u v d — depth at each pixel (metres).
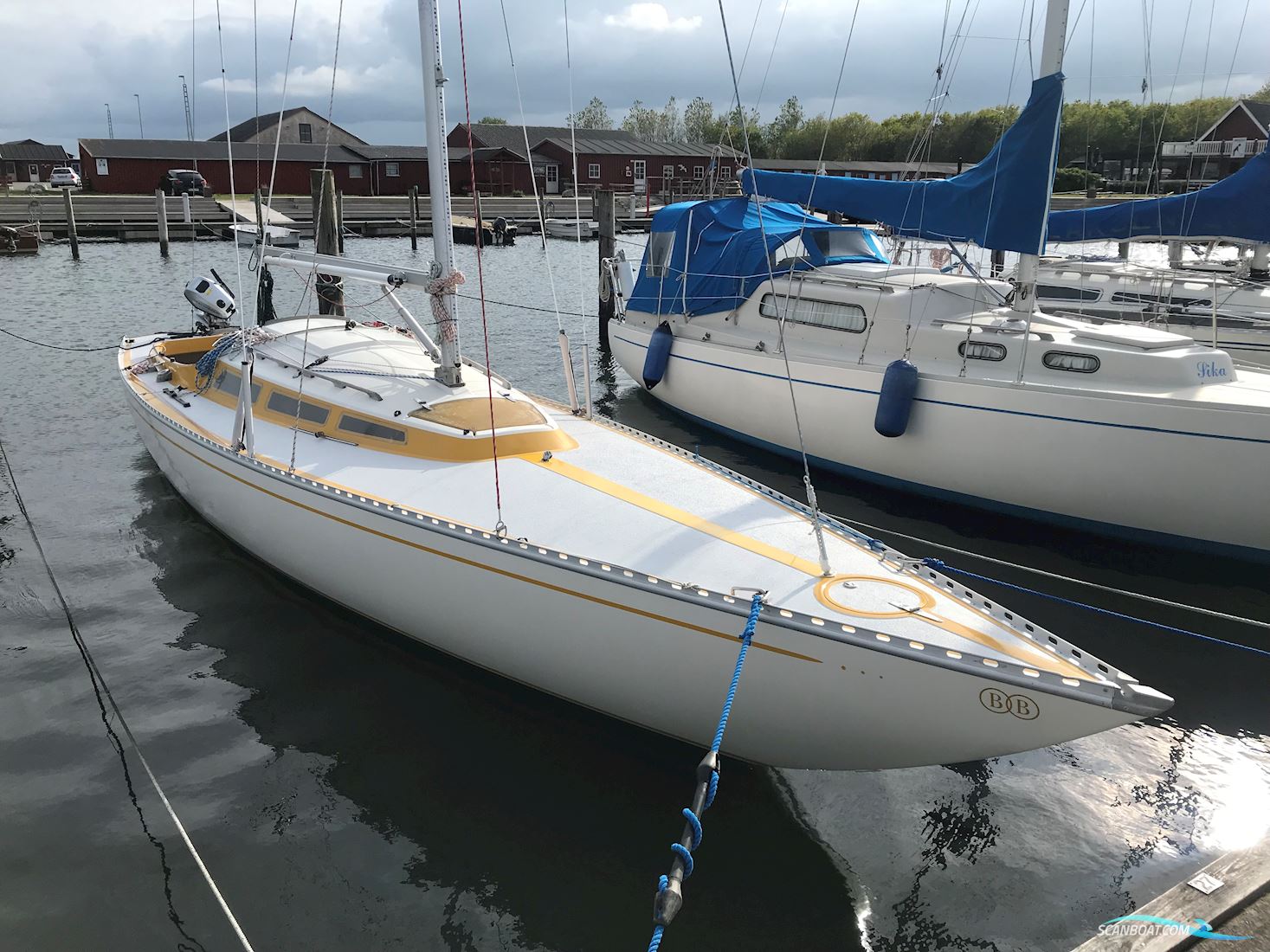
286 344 7.59
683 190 50.22
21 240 27.77
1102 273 12.36
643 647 4.70
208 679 5.81
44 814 4.65
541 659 5.17
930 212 9.02
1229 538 7.39
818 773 5.07
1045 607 7.01
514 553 4.91
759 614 4.29
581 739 5.24
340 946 3.93
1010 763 5.20
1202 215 8.92
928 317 9.05
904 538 8.15
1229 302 11.94
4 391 12.10
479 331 16.97
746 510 5.52
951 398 8.31
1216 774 5.12
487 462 5.98
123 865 4.35
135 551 7.53
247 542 6.95
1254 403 7.02
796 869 4.39
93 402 11.66
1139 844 4.58
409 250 32.06
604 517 5.36
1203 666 6.21
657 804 4.77
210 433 7.05
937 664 4.04
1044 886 4.30
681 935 4.01
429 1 5.65
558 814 4.69
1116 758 5.25
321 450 6.46
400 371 6.90
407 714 5.46
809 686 4.34
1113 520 7.82
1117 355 7.82
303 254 7.04
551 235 37.59
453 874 4.31
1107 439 7.52
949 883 4.33
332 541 5.87
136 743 5.20
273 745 5.20
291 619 6.49
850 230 10.99
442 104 5.91
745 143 4.29
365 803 4.76
